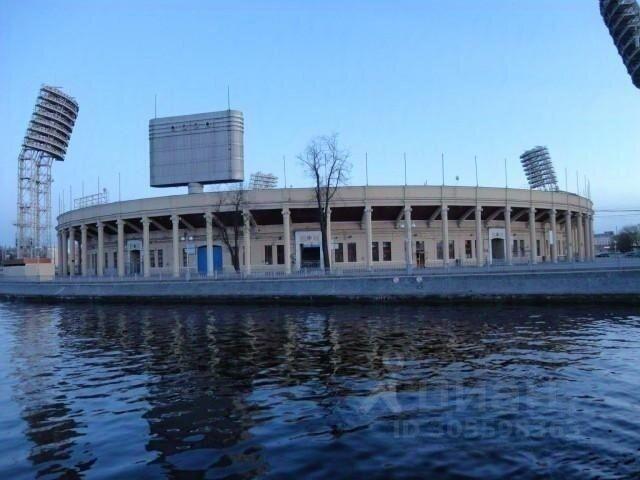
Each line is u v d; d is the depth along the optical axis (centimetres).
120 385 1505
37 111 9256
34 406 1300
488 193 5834
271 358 1848
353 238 5944
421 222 6088
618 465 841
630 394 1259
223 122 6041
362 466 859
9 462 925
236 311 3719
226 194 5528
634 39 7275
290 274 4422
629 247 12638
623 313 2997
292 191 5456
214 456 928
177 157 6141
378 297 3894
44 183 9525
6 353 2150
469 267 4256
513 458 877
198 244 6281
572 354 1772
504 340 2100
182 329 2772
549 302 3544
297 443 980
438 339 2166
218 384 1481
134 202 6022
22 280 6269
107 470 877
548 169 10806
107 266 7406
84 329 2939
